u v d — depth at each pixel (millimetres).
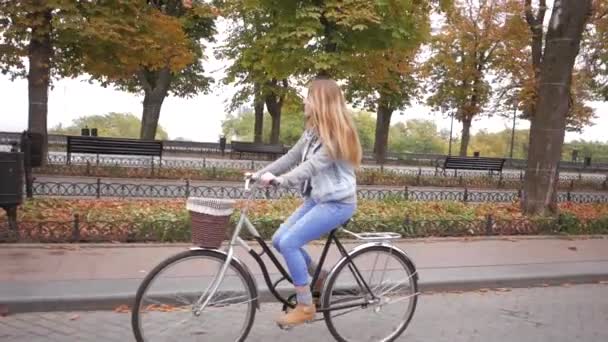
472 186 19984
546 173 10344
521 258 7453
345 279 4332
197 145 29969
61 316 4812
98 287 5203
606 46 20734
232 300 4094
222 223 3961
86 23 13398
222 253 4020
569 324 5301
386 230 8328
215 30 27672
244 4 12867
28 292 4961
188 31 25797
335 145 3887
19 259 6027
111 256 6352
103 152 15562
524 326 5188
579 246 8492
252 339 4535
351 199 4047
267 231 7516
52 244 6633
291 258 4000
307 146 4031
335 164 3996
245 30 25062
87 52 15312
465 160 21016
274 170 4152
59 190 11258
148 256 6438
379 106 29016
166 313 3971
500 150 54688
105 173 14852
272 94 28719
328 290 4246
